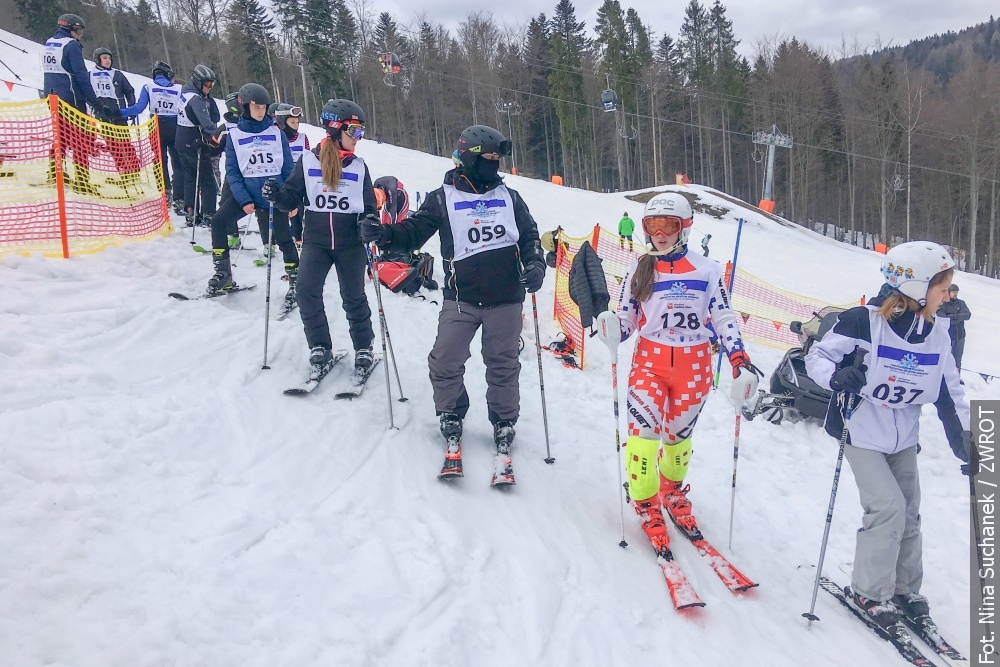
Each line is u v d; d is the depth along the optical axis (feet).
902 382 9.87
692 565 11.09
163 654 6.87
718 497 13.97
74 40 26.11
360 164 14.32
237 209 18.03
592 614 9.36
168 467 10.37
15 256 16.70
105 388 12.39
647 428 11.22
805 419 19.24
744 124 180.14
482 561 9.93
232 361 14.98
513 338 12.68
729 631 9.58
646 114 182.50
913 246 9.53
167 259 20.29
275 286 20.35
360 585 8.80
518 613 9.06
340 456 12.18
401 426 13.79
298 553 9.09
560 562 10.40
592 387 19.13
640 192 97.09
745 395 10.52
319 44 158.40
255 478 10.81
